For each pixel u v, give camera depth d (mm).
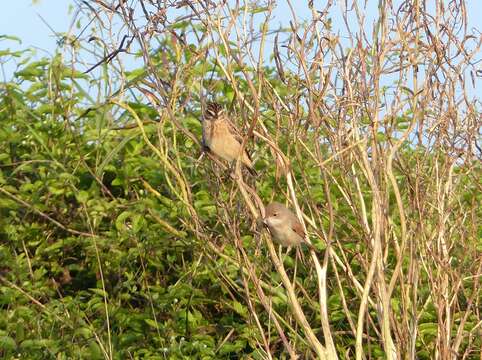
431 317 13250
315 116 11711
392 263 13492
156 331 14047
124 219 14273
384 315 11383
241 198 13297
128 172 14727
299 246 12727
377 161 11758
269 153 14602
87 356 13492
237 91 11531
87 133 15016
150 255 14469
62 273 14977
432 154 12734
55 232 14992
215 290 14555
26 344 13195
